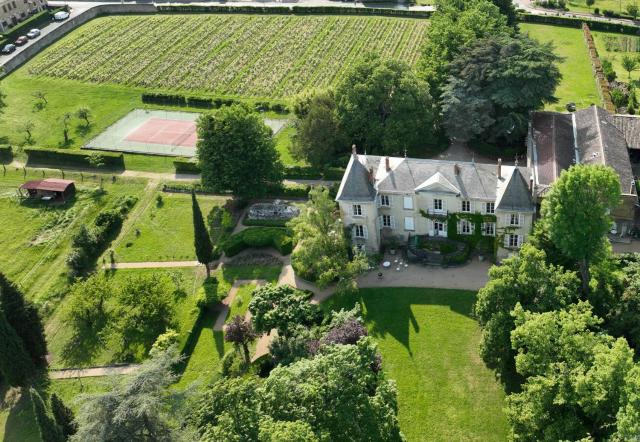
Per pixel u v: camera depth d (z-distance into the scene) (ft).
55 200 512.63
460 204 396.16
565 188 317.63
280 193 490.49
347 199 399.44
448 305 373.61
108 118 630.74
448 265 404.36
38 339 357.61
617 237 407.03
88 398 252.21
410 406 318.65
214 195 503.20
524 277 311.06
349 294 387.55
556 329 277.23
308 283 403.13
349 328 314.35
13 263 448.65
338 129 494.59
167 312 379.35
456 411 313.73
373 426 244.22
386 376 316.81
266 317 333.62
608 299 323.16
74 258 429.79
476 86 484.33
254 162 464.24
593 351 267.39
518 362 278.46
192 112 634.43
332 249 385.91
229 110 463.42
